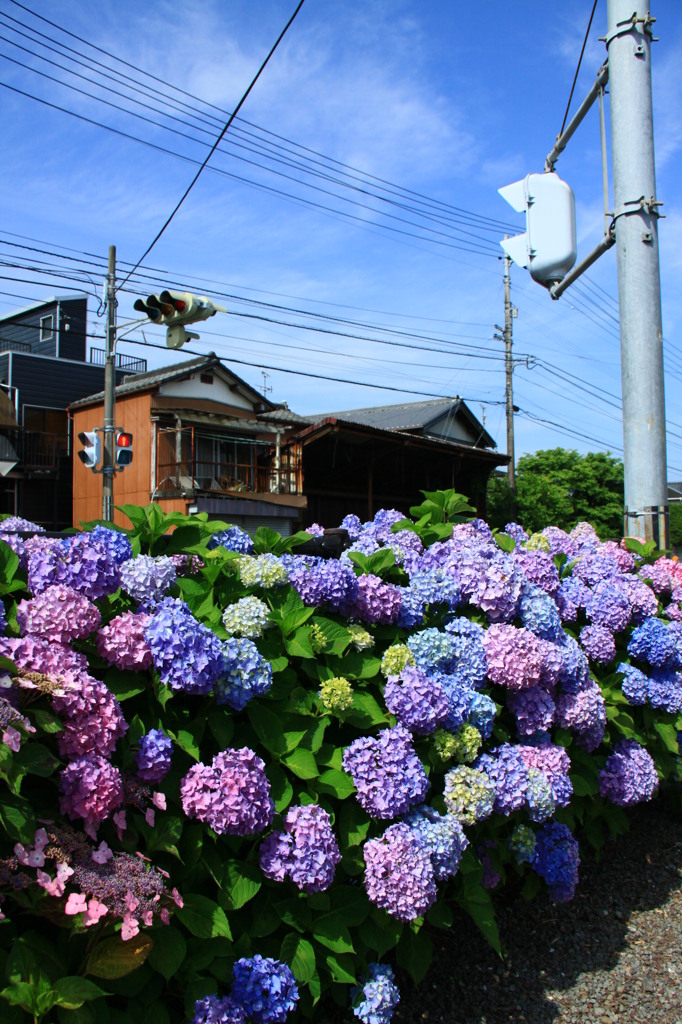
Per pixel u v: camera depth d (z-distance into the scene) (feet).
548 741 9.75
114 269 51.16
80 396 84.99
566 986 8.80
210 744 7.08
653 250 16.12
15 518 9.12
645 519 15.90
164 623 6.41
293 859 6.64
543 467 128.06
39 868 5.28
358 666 8.36
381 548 9.73
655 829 13.53
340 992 7.38
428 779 8.16
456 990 8.54
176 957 5.80
